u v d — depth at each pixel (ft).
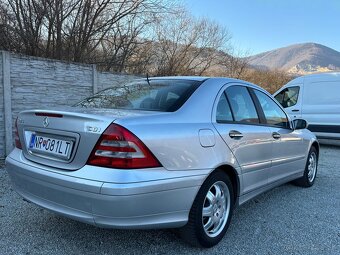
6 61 21.12
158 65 54.54
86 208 8.96
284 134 15.33
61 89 24.49
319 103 34.76
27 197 10.65
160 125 9.70
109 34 41.39
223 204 11.60
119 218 8.76
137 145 8.93
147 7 42.27
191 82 12.26
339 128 33.37
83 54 37.81
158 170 9.22
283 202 16.01
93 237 11.55
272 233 12.43
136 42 44.01
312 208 15.25
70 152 9.43
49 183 9.61
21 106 22.18
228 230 12.56
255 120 13.66
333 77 34.24
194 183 9.98
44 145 10.23
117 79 28.63
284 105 37.42
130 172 8.79
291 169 16.46
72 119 9.51
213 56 70.18
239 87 13.50
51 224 12.43
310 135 18.60
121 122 9.07
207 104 11.45
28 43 32.83
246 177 12.50
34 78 22.77
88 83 26.35
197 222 10.38
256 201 16.05
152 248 10.95
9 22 31.83
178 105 10.85
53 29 34.68
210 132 10.86
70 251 10.59
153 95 11.69
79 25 37.14
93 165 8.98
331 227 13.14
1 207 13.84
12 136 21.74
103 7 38.22
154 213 9.21
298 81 36.76
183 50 61.87
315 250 11.23
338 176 21.65
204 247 10.97
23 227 12.13
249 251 11.01
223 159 11.05
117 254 10.52
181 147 9.82
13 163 10.98
